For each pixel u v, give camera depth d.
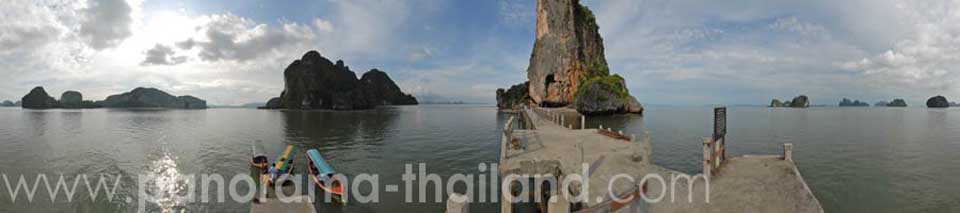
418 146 36.25
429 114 115.00
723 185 11.98
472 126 63.19
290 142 40.25
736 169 13.81
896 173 22.72
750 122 73.75
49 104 186.25
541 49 114.19
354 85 178.25
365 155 30.72
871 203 17.33
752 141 40.62
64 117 95.38
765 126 62.03
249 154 31.45
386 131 53.50
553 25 110.06
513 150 18.61
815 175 22.45
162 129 57.66
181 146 36.62
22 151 32.84
